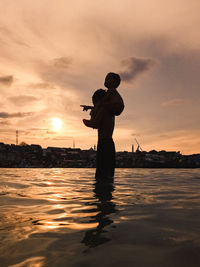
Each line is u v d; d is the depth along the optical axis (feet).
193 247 2.42
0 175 15.51
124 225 3.29
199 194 6.39
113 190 7.34
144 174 16.33
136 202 5.15
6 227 3.24
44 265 2.07
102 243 2.57
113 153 13.19
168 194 6.40
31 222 3.51
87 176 14.47
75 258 2.20
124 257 2.19
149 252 2.31
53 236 2.84
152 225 3.27
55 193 6.68
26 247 2.50
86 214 4.01
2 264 2.11
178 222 3.43
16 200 5.49
